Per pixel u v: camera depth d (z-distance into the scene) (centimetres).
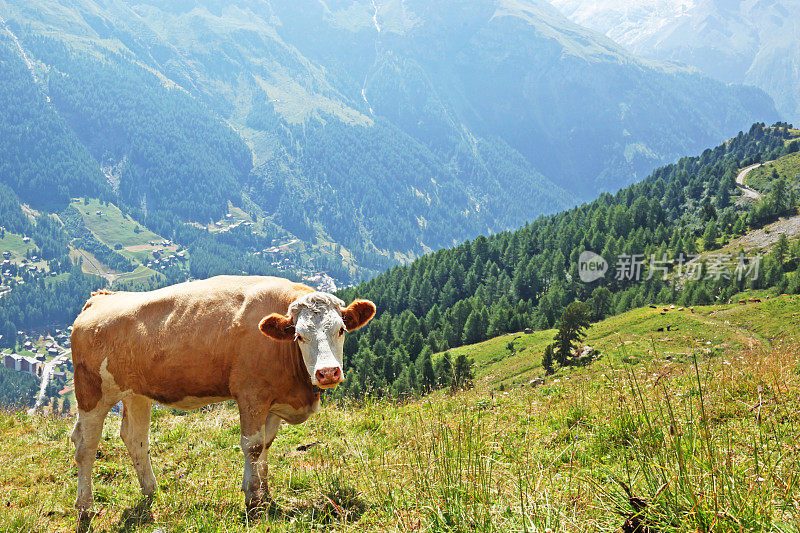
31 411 1236
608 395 792
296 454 816
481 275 19812
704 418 438
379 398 1187
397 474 547
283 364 615
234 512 587
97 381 660
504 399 1030
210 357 619
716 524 342
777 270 13600
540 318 14000
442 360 8125
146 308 652
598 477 497
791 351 930
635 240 17962
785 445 494
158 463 826
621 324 8688
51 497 706
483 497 434
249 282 660
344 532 483
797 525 335
